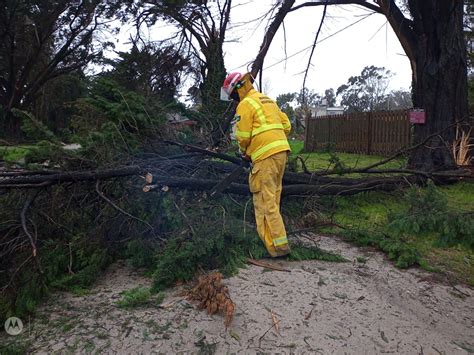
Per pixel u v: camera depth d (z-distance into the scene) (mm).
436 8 8070
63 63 27203
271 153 3654
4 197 3795
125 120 4840
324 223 5078
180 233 3912
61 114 31547
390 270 3840
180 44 13688
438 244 3508
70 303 3227
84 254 3811
